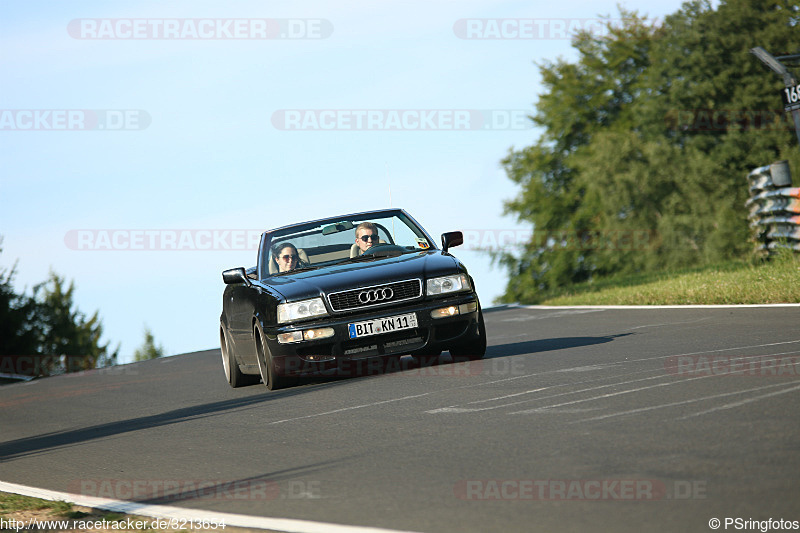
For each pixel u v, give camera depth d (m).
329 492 13.45
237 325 27.41
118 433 22.70
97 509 14.47
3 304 130.75
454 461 14.25
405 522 11.39
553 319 39.78
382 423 18.12
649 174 113.69
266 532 11.82
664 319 32.84
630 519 10.41
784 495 10.58
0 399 38.97
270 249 27.78
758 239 52.41
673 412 15.61
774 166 49.03
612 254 119.00
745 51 110.75
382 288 24.28
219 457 17.33
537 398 18.64
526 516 11.02
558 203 137.38
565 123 136.75
